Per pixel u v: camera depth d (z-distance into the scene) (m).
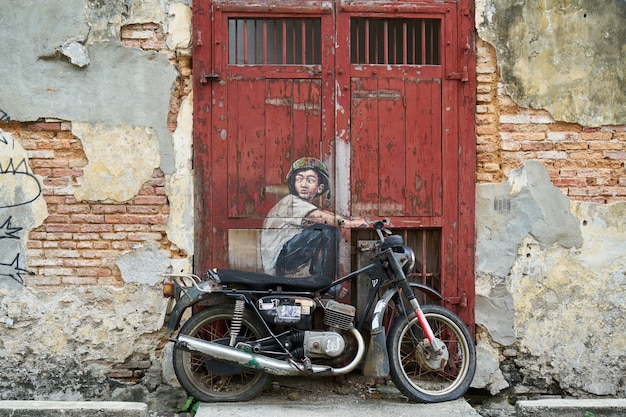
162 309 4.84
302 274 4.99
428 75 5.04
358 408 4.54
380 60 5.08
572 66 5.04
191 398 4.73
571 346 4.99
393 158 5.03
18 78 4.80
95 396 4.79
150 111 4.86
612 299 5.00
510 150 5.02
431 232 5.10
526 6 5.03
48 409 4.19
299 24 5.04
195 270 4.91
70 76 4.82
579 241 5.01
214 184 4.93
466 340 4.78
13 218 4.80
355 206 5.01
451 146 5.04
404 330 4.70
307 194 4.99
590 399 4.57
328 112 5.00
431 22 5.08
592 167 5.04
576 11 5.04
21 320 4.79
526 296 5.00
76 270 4.83
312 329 4.82
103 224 4.84
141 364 4.84
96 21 4.82
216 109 4.93
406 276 4.81
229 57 4.98
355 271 4.81
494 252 5.00
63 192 4.82
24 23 4.79
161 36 4.86
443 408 4.55
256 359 4.49
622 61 5.05
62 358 4.79
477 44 5.04
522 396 5.00
